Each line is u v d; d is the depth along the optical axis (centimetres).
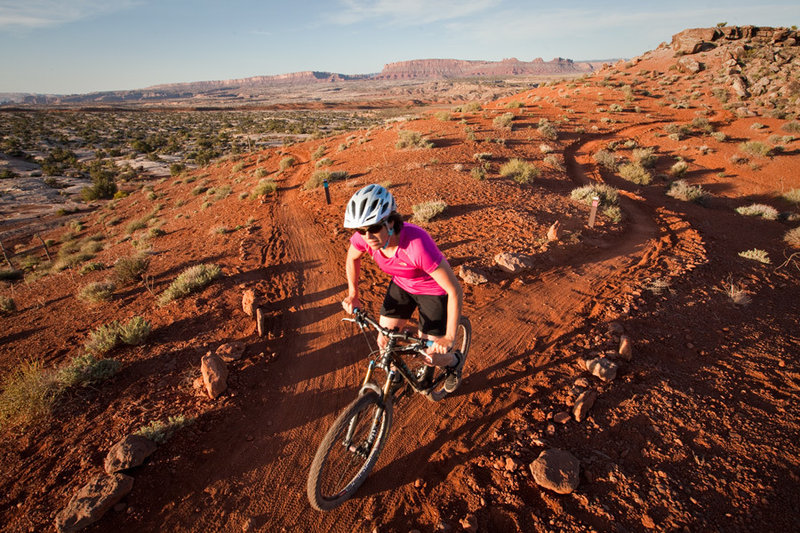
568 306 686
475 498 330
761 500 308
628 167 2438
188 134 12650
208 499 350
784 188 2298
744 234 1404
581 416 405
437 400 414
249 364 547
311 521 327
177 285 832
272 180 2494
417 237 275
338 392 494
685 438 373
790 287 818
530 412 426
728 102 4391
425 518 320
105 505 326
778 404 423
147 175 6706
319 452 284
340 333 633
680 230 1204
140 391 503
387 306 354
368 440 320
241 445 410
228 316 705
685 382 462
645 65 6397
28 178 6688
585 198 1448
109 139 12006
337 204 1608
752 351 534
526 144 2825
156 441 396
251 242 1216
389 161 2262
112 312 869
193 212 2442
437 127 3231
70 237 3597
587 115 4094
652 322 608
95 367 527
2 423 452
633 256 934
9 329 938
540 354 542
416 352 320
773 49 5428
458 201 1366
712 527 288
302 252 1082
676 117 4000
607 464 349
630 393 442
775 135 3088
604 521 297
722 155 2875
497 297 731
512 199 1377
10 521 334
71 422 452
